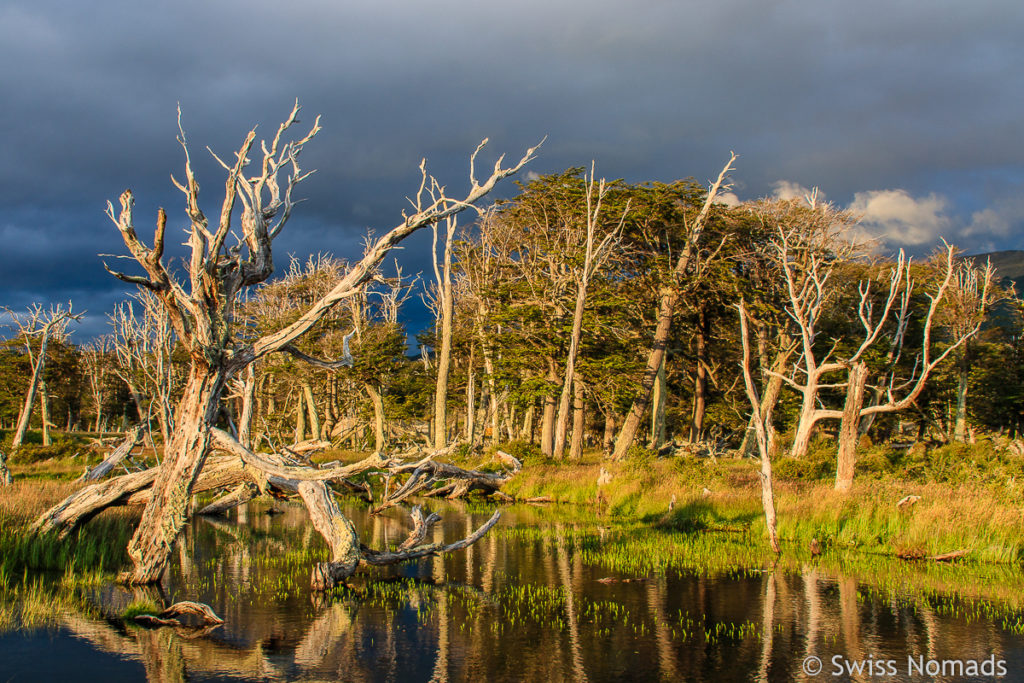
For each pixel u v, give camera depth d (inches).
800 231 1761.8
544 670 369.7
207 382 522.9
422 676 358.6
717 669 373.4
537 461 1395.2
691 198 1700.3
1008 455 1055.0
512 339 1721.2
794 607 493.7
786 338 1825.8
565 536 792.9
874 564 636.1
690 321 2026.3
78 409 2878.9
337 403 2460.6
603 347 1753.2
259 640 413.7
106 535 639.1
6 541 557.6
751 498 869.8
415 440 2199.8
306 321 552.4
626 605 498.3
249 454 601.6
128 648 396.2
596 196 1697.8
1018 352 1982.0
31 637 410.9
